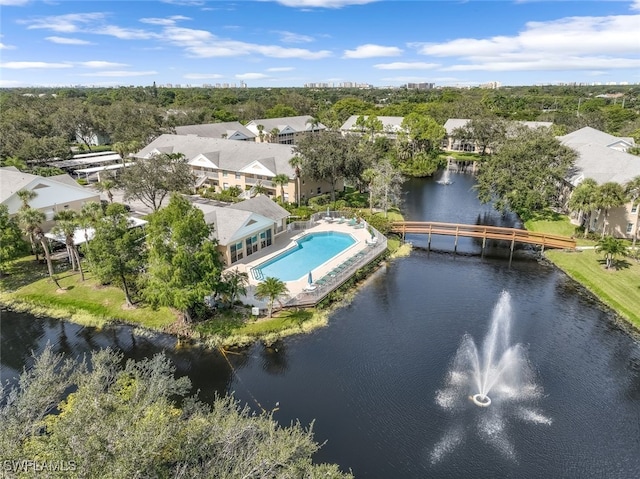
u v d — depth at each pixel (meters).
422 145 102.38
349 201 68.00
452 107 132.00
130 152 85.44
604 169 55.88
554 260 46.06
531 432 23.47
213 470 14.52
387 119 125.75
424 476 20.80
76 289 38.38
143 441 13.39
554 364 29.34
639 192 46.88
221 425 17.05
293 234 52.69
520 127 92.19
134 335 32.34
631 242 48.72
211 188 73.50
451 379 27.75
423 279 42.66
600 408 25.33
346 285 40.50
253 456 15.34
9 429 15.77
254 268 42.22
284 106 148.00
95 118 107.00
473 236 50.28
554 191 57.59
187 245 30.75
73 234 39.62
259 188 67.12
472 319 35.09
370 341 31.89
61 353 30.17
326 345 31.39
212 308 34.91
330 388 26.89
